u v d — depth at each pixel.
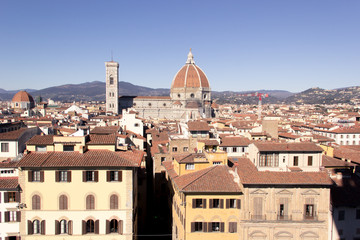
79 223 59.44
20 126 123.44
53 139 64.50
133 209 63.06
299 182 61.16
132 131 148.00
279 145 77.06
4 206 59.78
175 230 70.75
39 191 59.12
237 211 61.25
